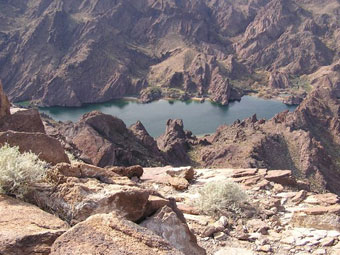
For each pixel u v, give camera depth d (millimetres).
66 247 5957
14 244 6082
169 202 9711
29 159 8875
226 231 12016
